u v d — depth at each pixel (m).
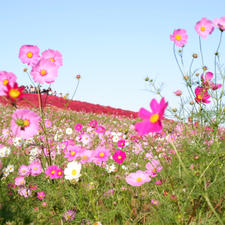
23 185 1.48
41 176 1.63
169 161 1.56
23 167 1.59
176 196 1.14
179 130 1.62
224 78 1.43
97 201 1.36
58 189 1.45
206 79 1.46
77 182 1.32
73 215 1.26
